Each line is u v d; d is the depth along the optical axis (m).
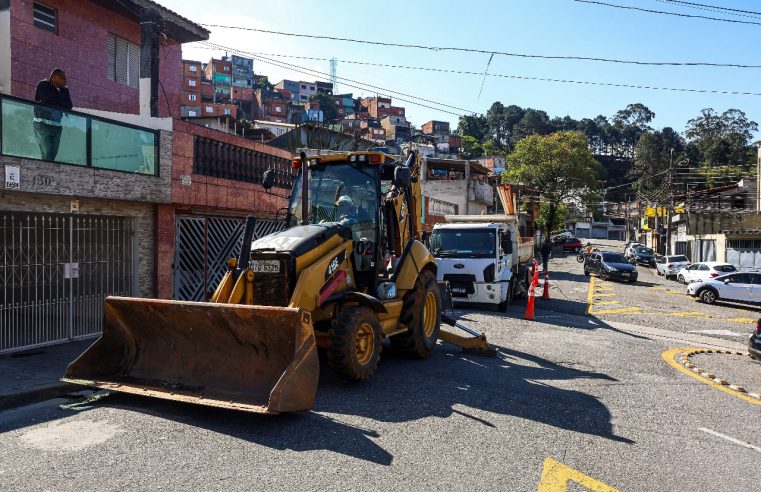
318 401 6.26
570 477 4.61
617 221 110.25
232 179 13.20
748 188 42.28
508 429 5.75
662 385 8.11
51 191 8.65
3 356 8.25
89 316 9.88
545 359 9.57
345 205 8.12
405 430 5.50
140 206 10.81
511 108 137.62
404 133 95.62
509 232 16.31
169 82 17.08
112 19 15.01
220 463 4.46
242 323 5.64
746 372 9.62
